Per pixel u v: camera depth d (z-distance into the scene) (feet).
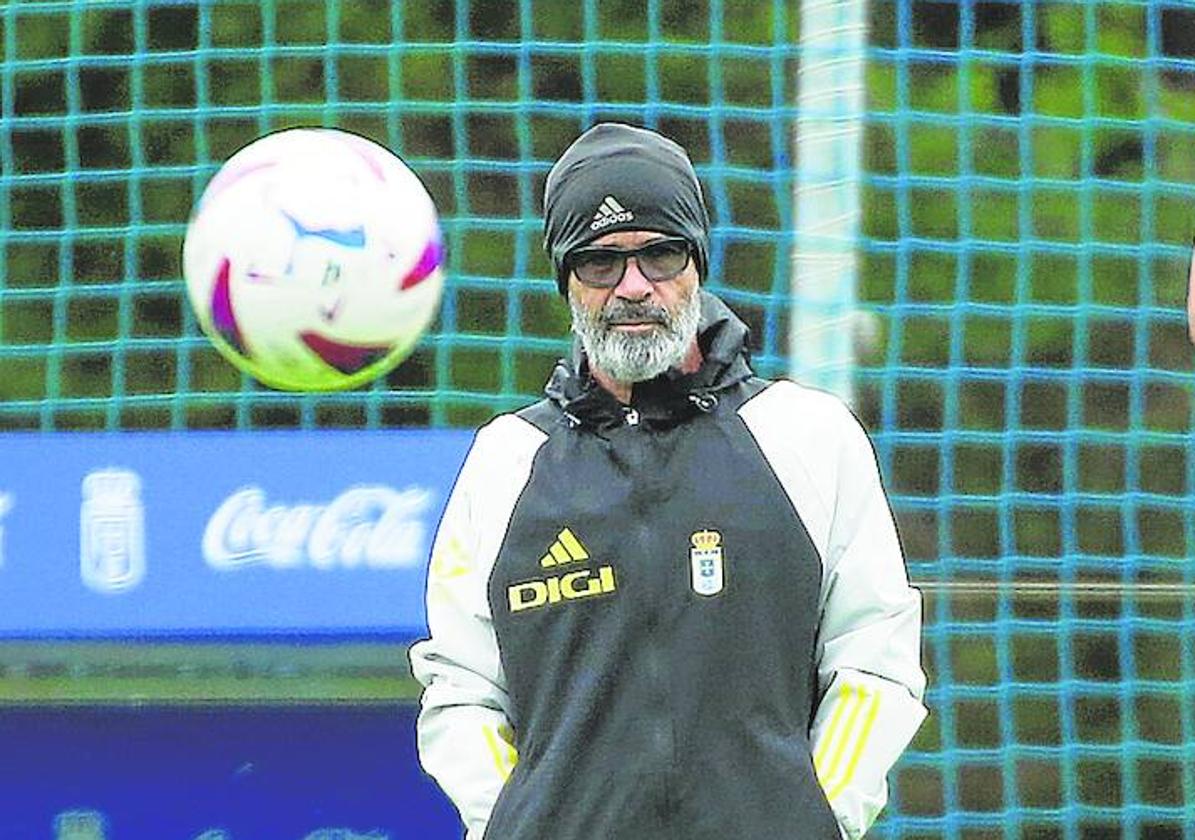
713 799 34.94
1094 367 92.43
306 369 50.47
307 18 92.63
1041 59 66.69
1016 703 87.86
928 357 89.97
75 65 65.87
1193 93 92.12
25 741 54.49
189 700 54.54
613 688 35.40
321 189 50.01
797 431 36.27
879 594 35.94
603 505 35.86
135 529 52.08
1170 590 55.93
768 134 89.40
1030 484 92.07
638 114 92.17
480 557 36.50
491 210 91.35
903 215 65.77
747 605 35.40
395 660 53.67
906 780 83.20
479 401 65.21
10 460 52.31
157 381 89.86
